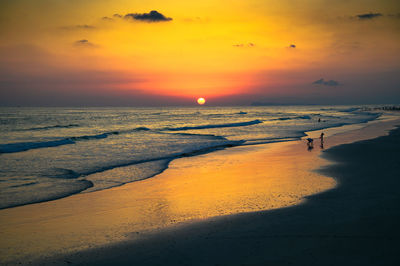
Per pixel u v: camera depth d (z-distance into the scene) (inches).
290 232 281.0
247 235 279.7
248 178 544.4
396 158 688.4
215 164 710.5
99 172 634.8
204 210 366.9
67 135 1531.7
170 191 474.3
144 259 243.8
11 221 350.3
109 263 240.7
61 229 321.7
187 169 658.8
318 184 470.3
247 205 377.4
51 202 426.3
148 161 764.0
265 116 4003.4
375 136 1219.2
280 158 756.0
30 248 275.9
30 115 4259.4
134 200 429.1
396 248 239.3
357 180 483.5
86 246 275.9
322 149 880.9
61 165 709.9
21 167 683.4
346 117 3314.5
